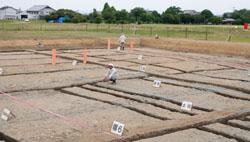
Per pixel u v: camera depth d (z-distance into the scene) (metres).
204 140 8.77
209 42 30.05
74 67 19.41
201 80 16.66
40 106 11.62
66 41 30.31
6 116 10.04
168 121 9.97
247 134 9.27
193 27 47.72
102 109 11.57
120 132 8.59
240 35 38.06
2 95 12.84
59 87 14.34
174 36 37.09
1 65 19.19
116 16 57.94
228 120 10.42
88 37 32.50
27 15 87.94
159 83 15.24
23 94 13.15
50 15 63.78
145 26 48.28
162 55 26.25
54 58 20.22
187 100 13.04
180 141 8.61
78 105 11.95
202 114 10.79
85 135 8.66
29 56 23.28
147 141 8.48
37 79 15.76
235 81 17.06
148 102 12.48
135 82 16.08
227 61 24.53
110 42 31.36
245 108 11.66
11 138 8.57
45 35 32.62
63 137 8.64
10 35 30.97
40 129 9.26
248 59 26.58
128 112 11.35
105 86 14.84
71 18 60.19
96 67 19.75
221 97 13.89
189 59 24.55
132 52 27.56
